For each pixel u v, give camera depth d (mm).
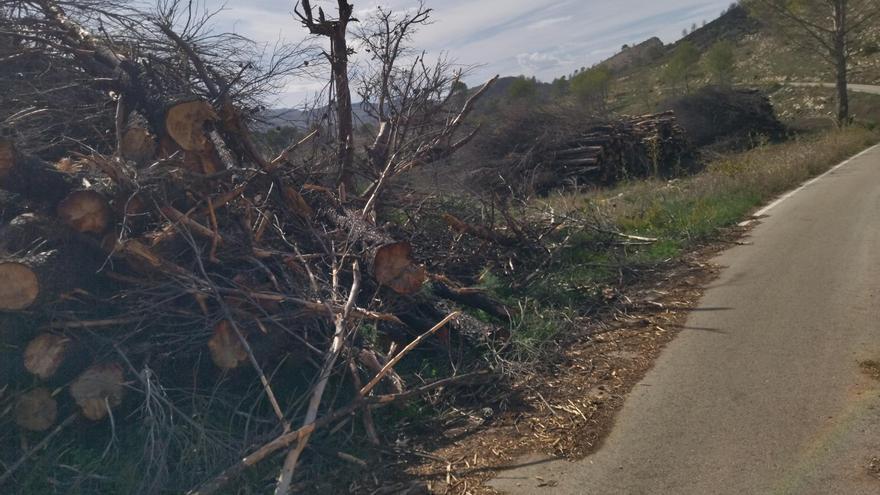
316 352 5188
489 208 8961
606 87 46906
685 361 5660
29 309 4746
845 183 14562
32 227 4977
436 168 8805
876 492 3619
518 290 7574
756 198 13195
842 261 7953
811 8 32594
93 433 4805
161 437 4430
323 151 7832
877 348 5348
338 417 4652
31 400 4621
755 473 3934
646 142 19500
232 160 6445
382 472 4508
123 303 5113
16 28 6332
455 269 7664
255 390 5129
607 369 5734
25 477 4398
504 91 36844
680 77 53906
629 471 4148
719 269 8383
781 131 29547
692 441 4371
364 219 6586
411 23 8828
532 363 5836
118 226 5148
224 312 4863
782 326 6109
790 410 4570
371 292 6047
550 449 4570
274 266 5734
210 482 4031
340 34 8258
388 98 8727
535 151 17156
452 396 5422
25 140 5648
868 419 4320
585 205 11258
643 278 8258
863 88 45031
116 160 5215
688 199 12578
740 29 82688
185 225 5273
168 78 6465
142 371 4691
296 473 4465
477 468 4457
